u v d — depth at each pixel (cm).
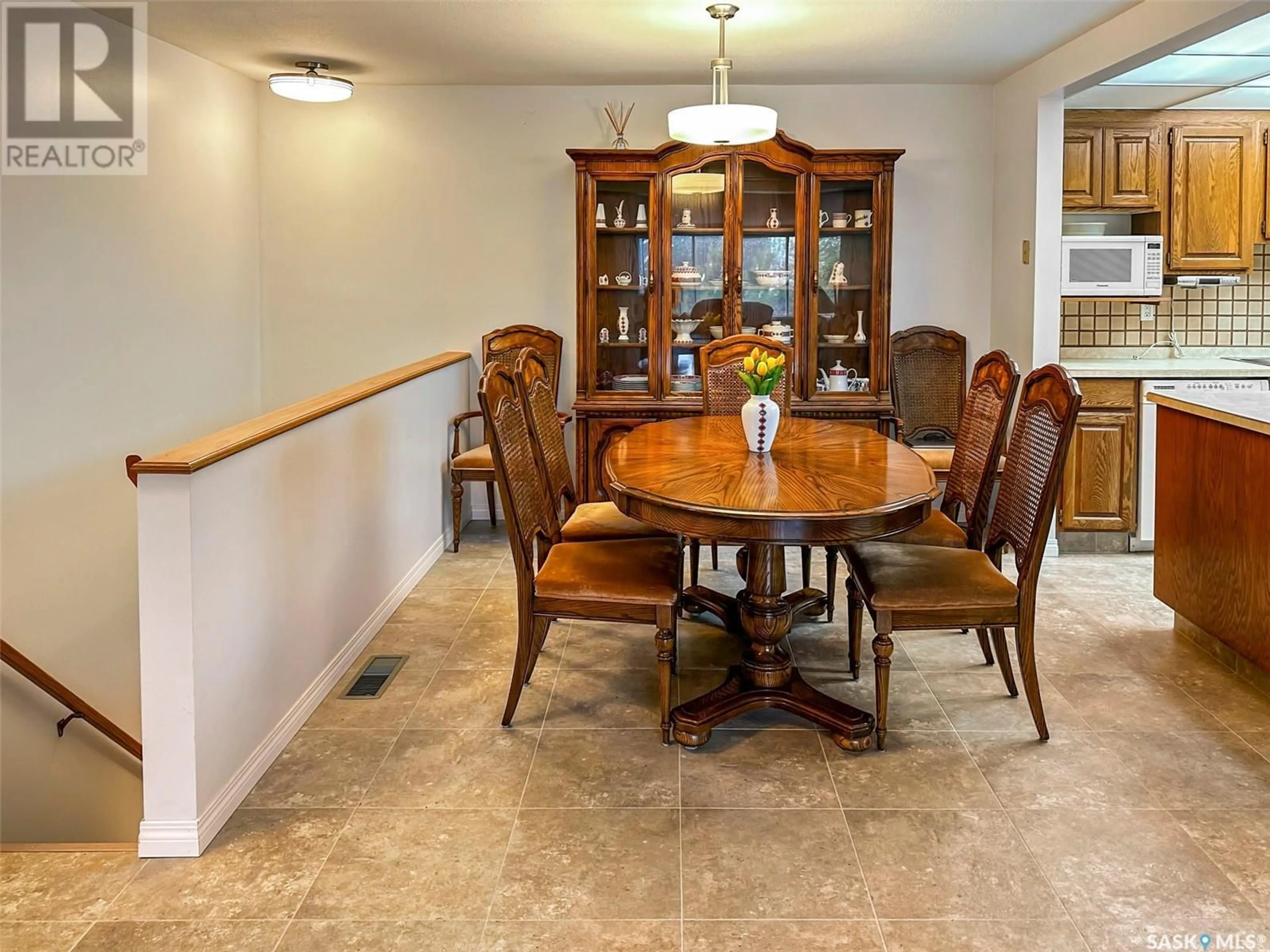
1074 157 489
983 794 249
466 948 192
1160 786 253
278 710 275
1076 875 214
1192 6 332
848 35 414
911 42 427
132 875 218
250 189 520
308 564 298
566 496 370
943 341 533
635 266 506
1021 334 493
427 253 536
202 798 228
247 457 252
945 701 308
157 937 196
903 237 533
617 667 338
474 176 530
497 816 241
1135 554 487
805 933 195
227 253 495
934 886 210
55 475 353
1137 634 368
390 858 223
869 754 272
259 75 505
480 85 522
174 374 441
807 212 495
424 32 407
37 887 213
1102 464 478
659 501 258
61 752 356
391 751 276
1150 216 503
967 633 372
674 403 506
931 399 534
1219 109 488
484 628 379
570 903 206
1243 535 316
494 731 288
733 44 428
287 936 196
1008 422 313
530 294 538
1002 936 194
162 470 216
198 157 461
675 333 510
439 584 436
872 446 335
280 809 245
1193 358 530
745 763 268
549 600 285
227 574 240
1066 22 394
